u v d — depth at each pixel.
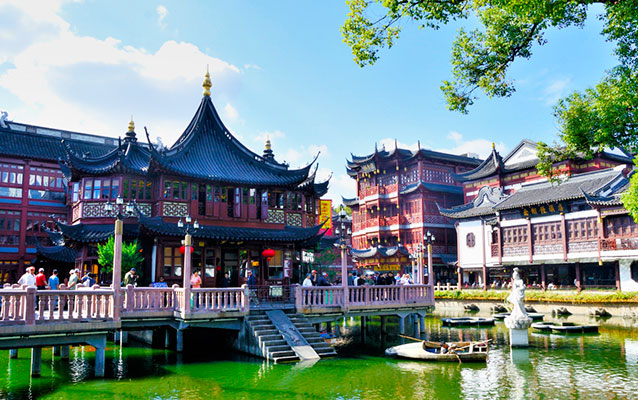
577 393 15.90
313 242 35.59
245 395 15.86
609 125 13.97
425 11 13.35
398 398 15.47
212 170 32.06
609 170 46.59
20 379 18.03
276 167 35.53
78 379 17.98
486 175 61.84
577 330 30.17
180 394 15.98
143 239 30.39
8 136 54.09
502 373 18.86
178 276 29.55
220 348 24.41
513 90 15.50
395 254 65.25
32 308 16.39
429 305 29.89
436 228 68.06
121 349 24.84
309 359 21.00
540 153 17.89
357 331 32.47
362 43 14.42
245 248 31.95
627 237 41.66
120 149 30.72
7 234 52.41
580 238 45.38
